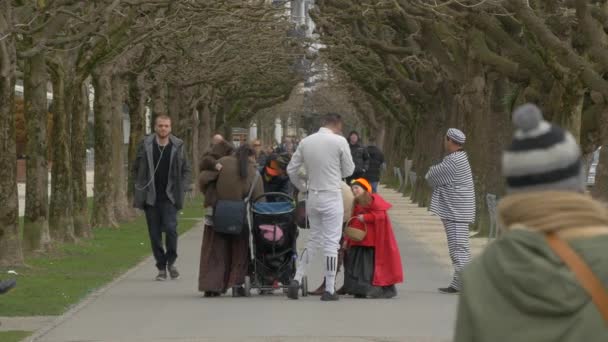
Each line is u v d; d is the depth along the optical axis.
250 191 24.56
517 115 5.68
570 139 5.62
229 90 100.31
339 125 24.00
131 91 57.22
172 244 28.33
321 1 67.81
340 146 23.70
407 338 18.72
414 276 29.83
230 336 18.91
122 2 35.34
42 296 24.45
